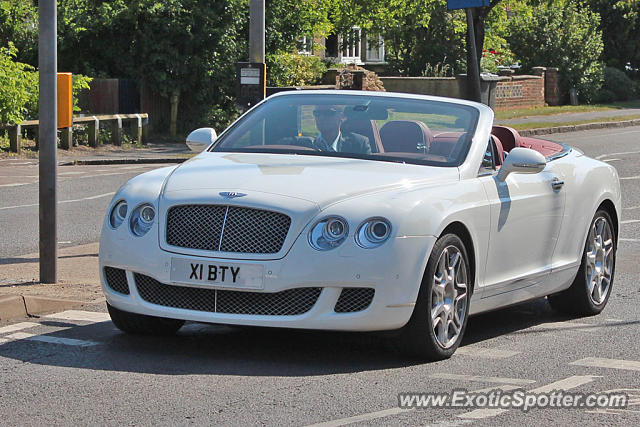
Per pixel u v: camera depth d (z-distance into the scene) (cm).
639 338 843
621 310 982
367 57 5534
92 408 603
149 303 737
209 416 588
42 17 990
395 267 700
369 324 701
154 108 3375
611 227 995
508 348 796
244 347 779
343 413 598
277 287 696
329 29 4194
